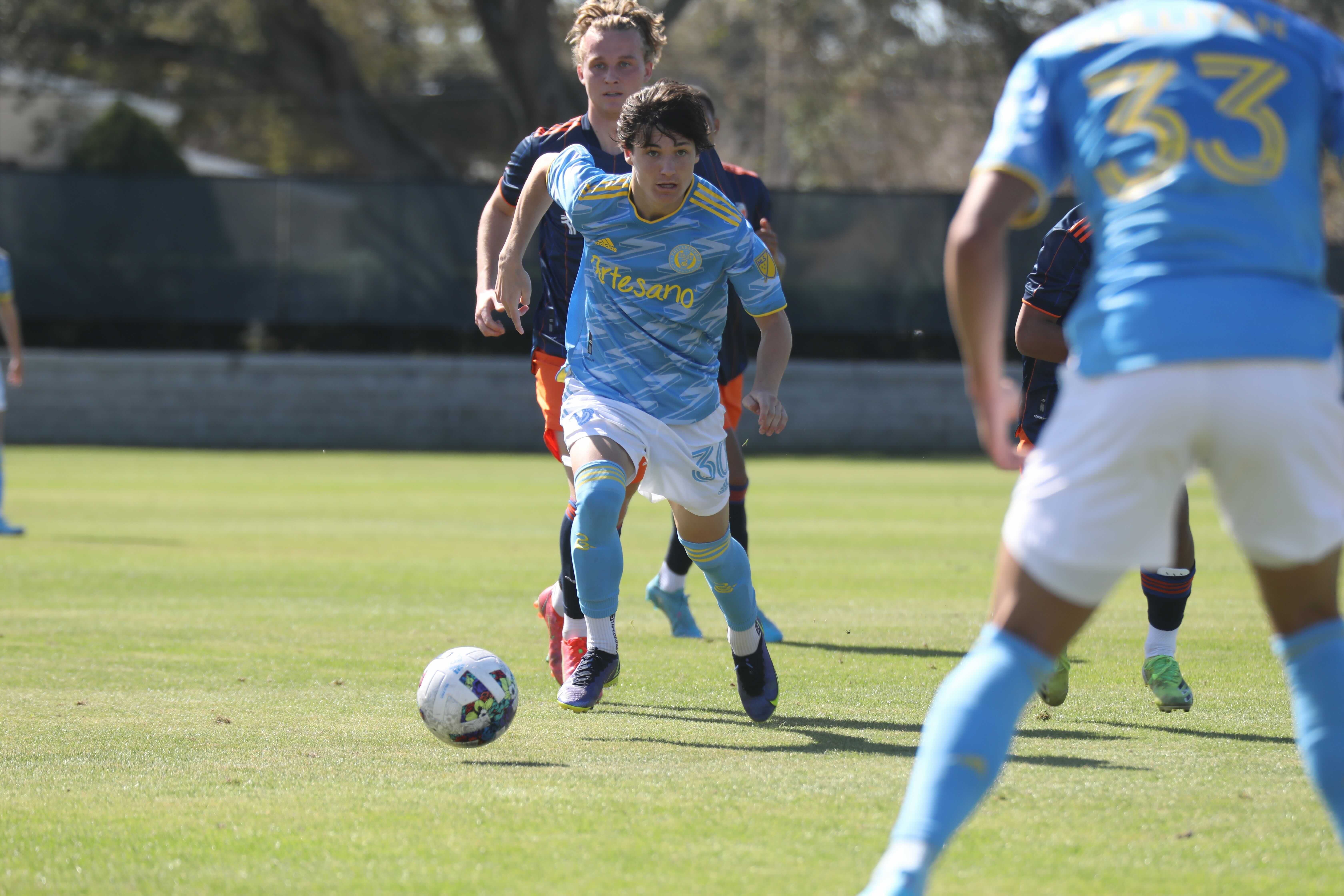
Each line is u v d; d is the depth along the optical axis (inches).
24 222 3093.0
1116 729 653.3
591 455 650.8
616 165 802.8
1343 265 3169.3
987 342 361.4
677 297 642.2
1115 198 365.1
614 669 671.8
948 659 866.1
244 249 3137.3
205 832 473.7
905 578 1291.8
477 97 4913.9
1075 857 445.7
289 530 1680.6
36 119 4867.1
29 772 561.9
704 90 869.2
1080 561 360.2
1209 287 350.9
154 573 1280.8
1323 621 393.7
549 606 783.1
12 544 1498.5
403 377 3255.4
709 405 661.3
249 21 4407.0
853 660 861.8
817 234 3149.6
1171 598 703.7
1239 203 357.1
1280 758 585.9
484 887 418.0
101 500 2044.8
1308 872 431.2
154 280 3127.5
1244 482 362.9
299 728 650.8
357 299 3161.9
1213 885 420.2
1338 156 375.9
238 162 6127.0
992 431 368.8
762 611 1085.1
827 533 1704.0
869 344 3314.5
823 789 532.1
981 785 362.0
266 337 3294.8
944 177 5620.1
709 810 500.4
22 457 2859.3
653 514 2050.9
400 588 1196.5
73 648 884.6
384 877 427.2
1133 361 352.2
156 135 4188.0
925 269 3169.3
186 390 3211.1
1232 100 361.7
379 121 4365.2
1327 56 374.9
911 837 357.1
